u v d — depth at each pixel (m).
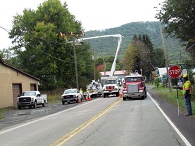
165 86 66.75
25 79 44.88
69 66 64.94
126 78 35.84
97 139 11.20
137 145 9.80
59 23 64.00
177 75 19.12
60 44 62.97
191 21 26.58
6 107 38.16
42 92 61.19
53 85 64.12
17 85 42.69
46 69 62.81
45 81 65.44
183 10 25.23
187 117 16.83
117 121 16.39
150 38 119.94
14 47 66.44
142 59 109.38
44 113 26.47
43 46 61.94
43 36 60.75
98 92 50.78
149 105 26.28
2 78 38.22
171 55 86.44
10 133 14.74
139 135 11.68
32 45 63.44
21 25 65.50
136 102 30.80
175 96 34.12
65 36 58.62
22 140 12.13
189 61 34.38
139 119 16.80
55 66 62.19
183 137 10.90
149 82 109.94
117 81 48.12
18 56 67.06
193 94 26.50
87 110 24.92
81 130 13.72
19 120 21.64
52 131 14.10
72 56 64.88
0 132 15.44
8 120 22.45
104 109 24.52
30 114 26.84
